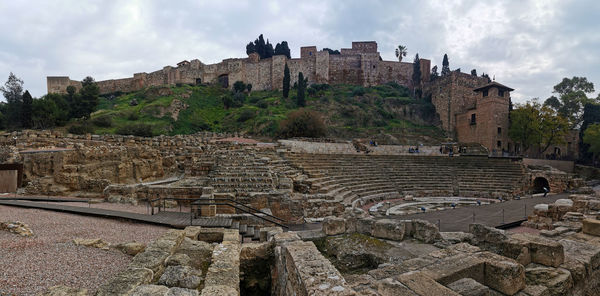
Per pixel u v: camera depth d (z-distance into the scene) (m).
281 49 104.00
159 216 11.39
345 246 8.07
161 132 54.25
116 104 71.69
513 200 23.27
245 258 7.56
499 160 38.59
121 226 9.77
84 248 6.99
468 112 62.06
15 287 4.82
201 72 91.81
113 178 18.92
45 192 16.38
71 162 17.73
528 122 50.66
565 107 64.12
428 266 5.66
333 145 37.00
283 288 6.06
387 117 70.88
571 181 31.20
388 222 8.75
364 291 4.44
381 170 31.33
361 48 95.38
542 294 5.41
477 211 17.66
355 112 69.88
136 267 5.39
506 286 5.26
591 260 7.00
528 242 6.77
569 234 11.07
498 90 56.41
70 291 4.45
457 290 4.80
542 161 44.62
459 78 70.75
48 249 6.77
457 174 33.28
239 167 18.61
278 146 31.47
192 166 22.27
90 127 48.25
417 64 87.88
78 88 81.31
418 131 66.88
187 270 5.57
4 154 19.39
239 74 89.62
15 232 7.89
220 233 9.10
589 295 6.77
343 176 26.70
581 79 68.06
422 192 27.97
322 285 4.06
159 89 76.44
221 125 64.94
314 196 16.69
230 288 4.60
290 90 83.75
